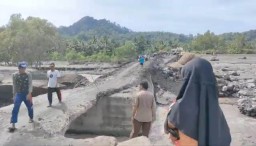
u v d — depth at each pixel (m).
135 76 31.64
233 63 59.72
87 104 18.19
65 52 101.25
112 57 92.75
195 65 3.07
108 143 10.62
